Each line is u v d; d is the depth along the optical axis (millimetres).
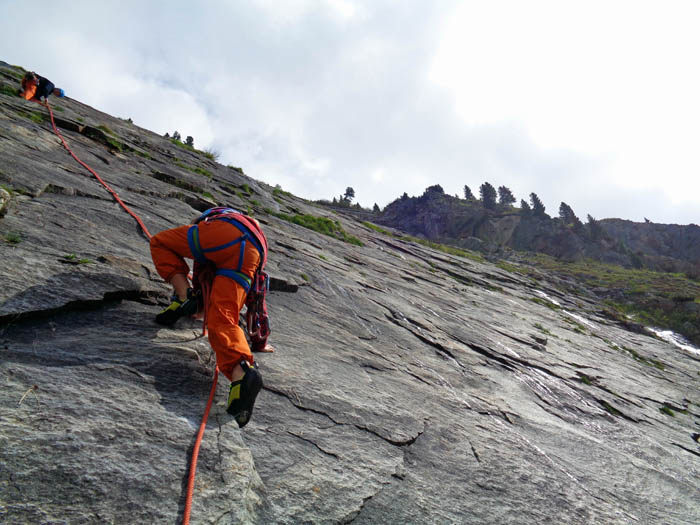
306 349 4113
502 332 10461
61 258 3311
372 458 2762
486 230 92375
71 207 4695
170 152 13609
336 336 5031
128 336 2773
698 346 30688
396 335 6426
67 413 1915
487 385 5859
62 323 2678
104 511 1552
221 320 2355
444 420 3875
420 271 16641
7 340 2324
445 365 6012
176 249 2869
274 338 4012
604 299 41312
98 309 2996
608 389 8812
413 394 4254
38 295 2684
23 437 1693
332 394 3348
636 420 7359
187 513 1651
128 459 1813
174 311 2943
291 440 2576
